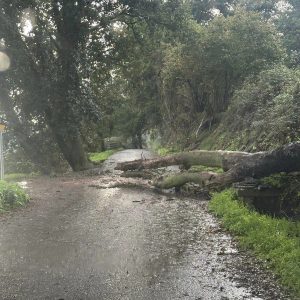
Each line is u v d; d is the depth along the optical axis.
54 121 19.22
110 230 7.35
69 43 19.20
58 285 4.82
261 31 17.91
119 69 25.12
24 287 4.77
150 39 22.84
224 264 5.40
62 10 18.67
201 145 20.50
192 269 5.25
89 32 19.70
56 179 16.47
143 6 20.17
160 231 7.21
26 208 9.62
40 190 12.84
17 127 20.02
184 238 6.72
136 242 6.55
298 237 6.06
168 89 27.52
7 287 4.78
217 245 6.26
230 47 18.23
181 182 11.45
